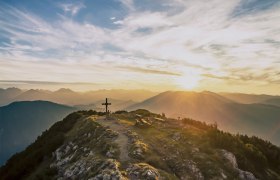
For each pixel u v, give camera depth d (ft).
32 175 127.75
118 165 86.63
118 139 119.03
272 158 139.64
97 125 147.84
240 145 127.13
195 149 114.52
